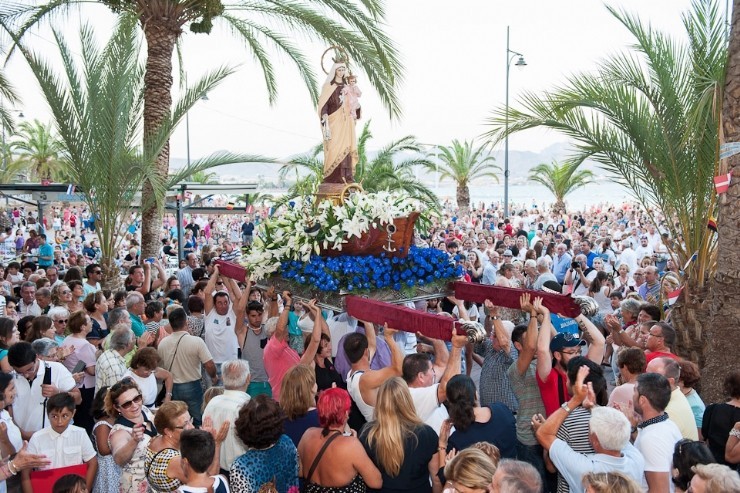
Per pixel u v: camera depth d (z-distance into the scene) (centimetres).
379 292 714
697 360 965
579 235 2497
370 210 724
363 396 616
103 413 608
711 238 975
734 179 830
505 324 765
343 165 860
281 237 767
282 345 732
